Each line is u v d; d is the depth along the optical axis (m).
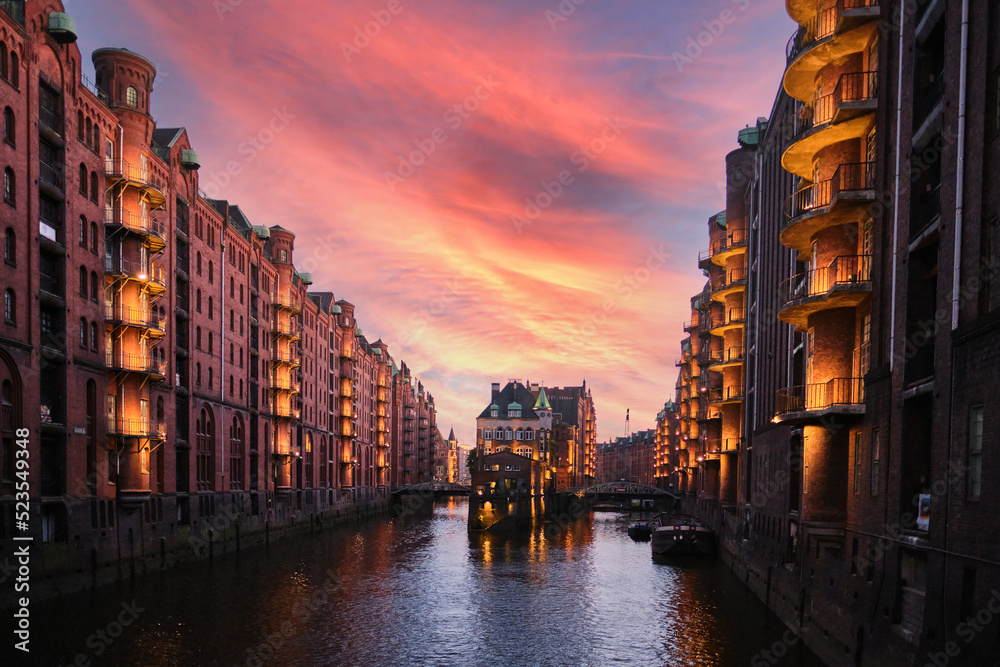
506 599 41.69
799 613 28.66
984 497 14.80
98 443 41.22
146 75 47.91
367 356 122.19
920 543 17.86
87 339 40.66
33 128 35.75
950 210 17.20
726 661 28.05
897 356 19.98
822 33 24.75
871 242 23.41
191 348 54.31
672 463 148.88
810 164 27.22
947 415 16.83
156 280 45.47
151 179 47.91
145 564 44.94
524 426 148.88
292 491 79.81
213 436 58.72
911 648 17.80
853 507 23.34
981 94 15.91
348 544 69.56
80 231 40.44
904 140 20.36
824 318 25.19
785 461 33.81
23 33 35.16
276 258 79.31
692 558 61.38
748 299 48.53
